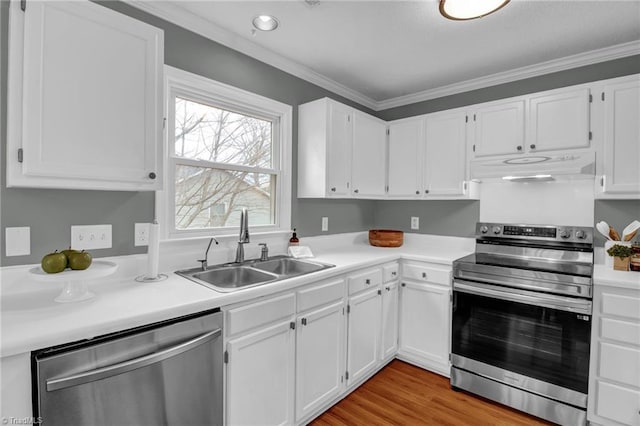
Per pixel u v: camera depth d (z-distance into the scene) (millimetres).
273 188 2492
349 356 2135
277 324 1653
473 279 2213
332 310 1984
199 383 1332
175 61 1870
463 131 2611
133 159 1442
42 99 1207
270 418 1634
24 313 1152
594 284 1817
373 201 3471
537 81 2551
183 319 1302
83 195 1557
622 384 1747
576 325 1849
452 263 2318
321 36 2113
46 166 1220
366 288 2270
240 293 1461
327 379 1973
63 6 1244
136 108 1444
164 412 1227
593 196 2291
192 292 1436
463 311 2258
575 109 2150
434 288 2420
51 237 1468
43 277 1188
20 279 1380
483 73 2666
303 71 2580
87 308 1212
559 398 1901
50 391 982
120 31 1391
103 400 1080
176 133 1949
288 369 1718
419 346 2512
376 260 2338
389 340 2523
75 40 1273
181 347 1246
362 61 2465
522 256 2469
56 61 1233
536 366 1975
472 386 2205
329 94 2891
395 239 2973
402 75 2711
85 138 1308
